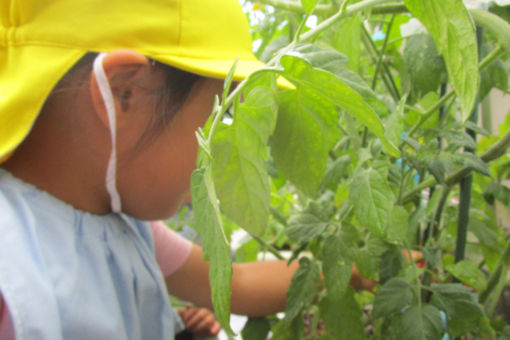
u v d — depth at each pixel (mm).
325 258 390
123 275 521
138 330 529
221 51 401
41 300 391
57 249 443
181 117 437
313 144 427
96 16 380
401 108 337
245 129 316
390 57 578
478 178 586
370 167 350
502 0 337
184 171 474
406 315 367
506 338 380
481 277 390
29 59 385
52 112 428
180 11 387
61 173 466
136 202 502
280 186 587
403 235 378
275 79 300
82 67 400
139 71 384
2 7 403
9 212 416
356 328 416
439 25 282
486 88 498
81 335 435
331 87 236
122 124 419
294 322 466
